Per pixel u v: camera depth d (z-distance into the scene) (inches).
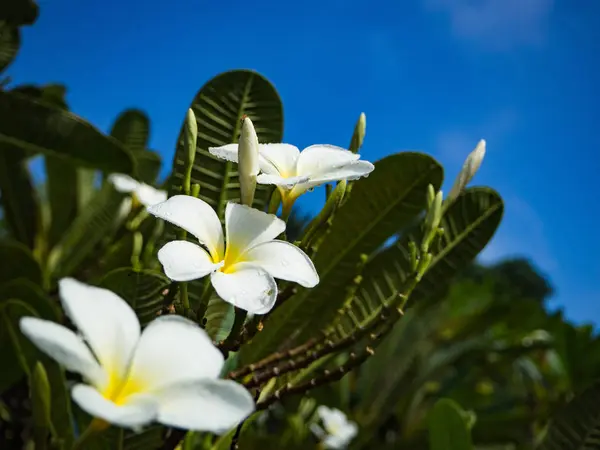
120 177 19.3
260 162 12.5
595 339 35.8
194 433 14.7
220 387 8.4
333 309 16.8
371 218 17.4
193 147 12.3
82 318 8.7
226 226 11.3
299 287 16.7
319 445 27.7
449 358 36.8
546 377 39.1
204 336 9.5
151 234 18.4
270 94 16.7
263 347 16.4
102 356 8.7
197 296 15.0
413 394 36.4
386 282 17.2
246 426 13.8
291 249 11.3
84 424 14.4
